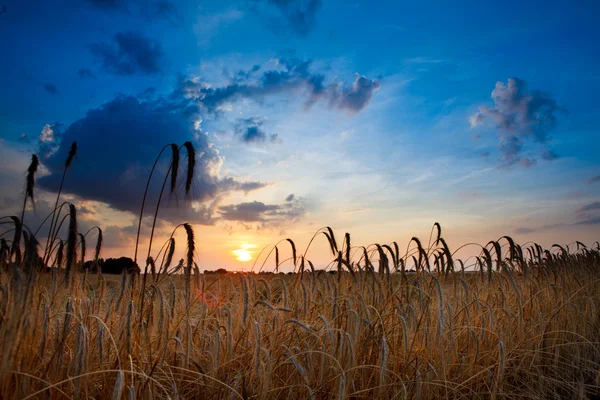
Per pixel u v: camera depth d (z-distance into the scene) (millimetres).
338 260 5105
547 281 6668
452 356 4738
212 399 3545
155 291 3854
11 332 2393
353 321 4465
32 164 3660
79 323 2936
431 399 4188
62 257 3879
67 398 3012
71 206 3000
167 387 3738
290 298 5363
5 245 3137
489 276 5562
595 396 5082
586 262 9336
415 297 5418
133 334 3654
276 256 5621
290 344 4430
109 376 3326
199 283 4645
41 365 3213
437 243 5918
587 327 6383
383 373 3633
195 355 4129
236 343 4199
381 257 5207
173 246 3840
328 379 4008
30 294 2539
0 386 2607
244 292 4230
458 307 5789
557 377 5281
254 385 3830
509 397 4672
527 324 6133
